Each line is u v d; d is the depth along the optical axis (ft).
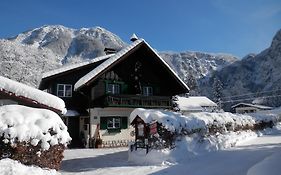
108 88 99.60
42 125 38.60
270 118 102.32
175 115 60.44
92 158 65.87
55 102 56.49
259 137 82.84
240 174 37.83
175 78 104.83
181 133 58.03
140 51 105.09
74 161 61.82
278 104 334.24
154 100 103.04
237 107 232.12
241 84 525.75
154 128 55.16
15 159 35.55
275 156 40.86
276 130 101.50
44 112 41.42
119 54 95.35
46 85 103.35
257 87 521.65
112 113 96.89
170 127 55.42
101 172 47.73
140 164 53.06
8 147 35.60
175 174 41.65
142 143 56.90
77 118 102.17
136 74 105.40
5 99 56.59
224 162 47.37
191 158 54.19
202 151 59.11
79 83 91.61
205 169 43.16
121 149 84.53
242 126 79.71
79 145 97.60
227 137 67.92
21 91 55.88
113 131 95.81
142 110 58.29
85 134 96.37
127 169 48.85
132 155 57.41
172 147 55.21
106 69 92.84
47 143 37.86
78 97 99.71
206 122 64.80
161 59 102.06
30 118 38.81
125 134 97.86
